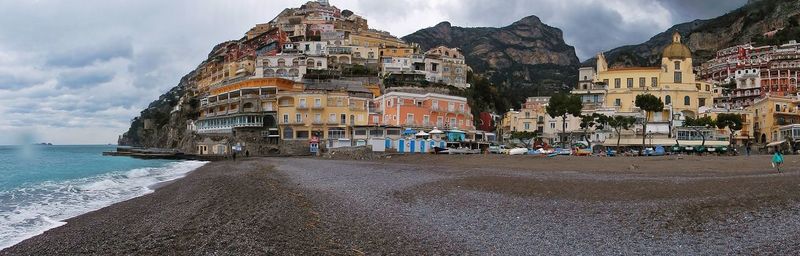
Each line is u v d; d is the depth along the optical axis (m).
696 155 61.59
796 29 163.50
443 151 71.81
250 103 103.94
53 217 19.91
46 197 26.70
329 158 70.94
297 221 15.82
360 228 14.53
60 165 62.78
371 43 170.25
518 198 19.47
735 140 96.12
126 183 35.28
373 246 12.27
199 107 129.25
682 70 105.56
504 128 121.56
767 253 10.81
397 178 29.91
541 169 38.06
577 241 12.38
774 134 93.44
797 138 83.81
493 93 158.75
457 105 101.12
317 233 13.94
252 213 17.75
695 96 103.75
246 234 13.94
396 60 141.88
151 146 172.12
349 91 104.44
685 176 28.70
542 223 14.65
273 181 30.84
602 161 46.91
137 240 13.98
